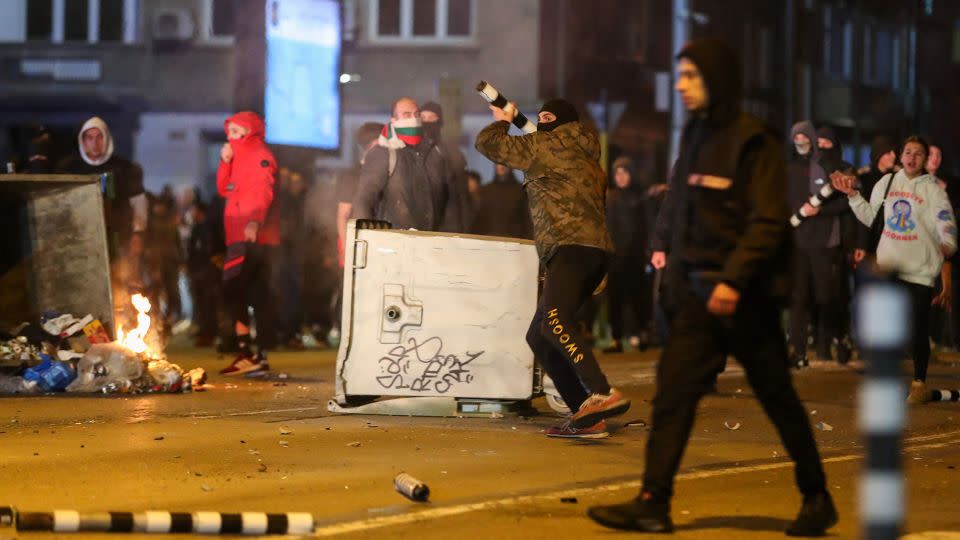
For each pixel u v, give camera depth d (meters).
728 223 9.07
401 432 14.14
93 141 21.25
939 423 16.12
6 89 51.56
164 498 10.27
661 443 9.19
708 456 12.83
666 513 9.19
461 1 50.16
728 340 9.12
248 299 21.39
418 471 11.62
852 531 9.37
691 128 9.29
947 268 18.67
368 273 15.45
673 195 9.40
